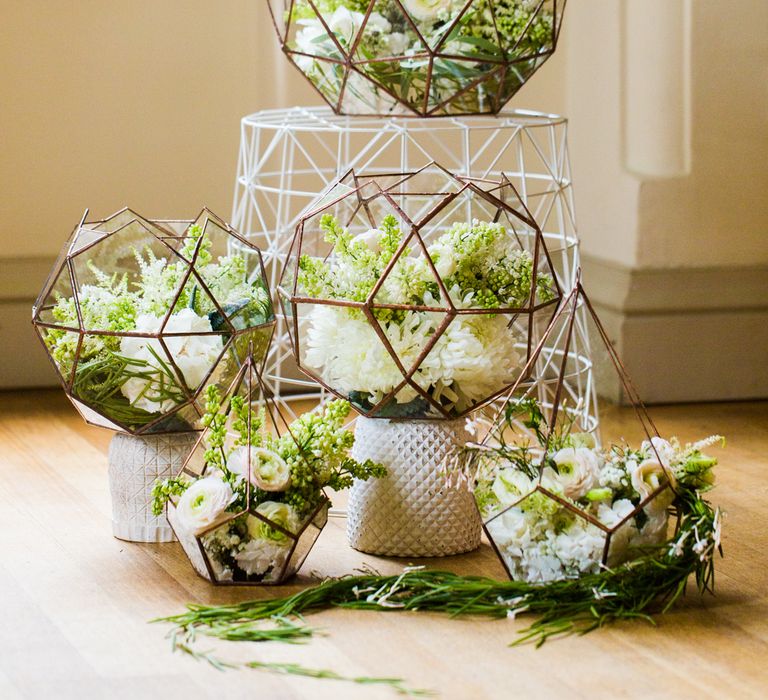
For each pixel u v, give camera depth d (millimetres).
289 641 1395
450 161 2730
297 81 2686
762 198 2570
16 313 2664
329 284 1622
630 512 1458
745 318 2635
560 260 2707
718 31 2490
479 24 1795
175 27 2621
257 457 1518
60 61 2586
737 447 2258
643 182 2512
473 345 1590
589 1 2637
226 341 1672
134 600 1522
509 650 1374
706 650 1373
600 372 2395
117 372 1646
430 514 1680
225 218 2719
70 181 2635
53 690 1279
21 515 1850
